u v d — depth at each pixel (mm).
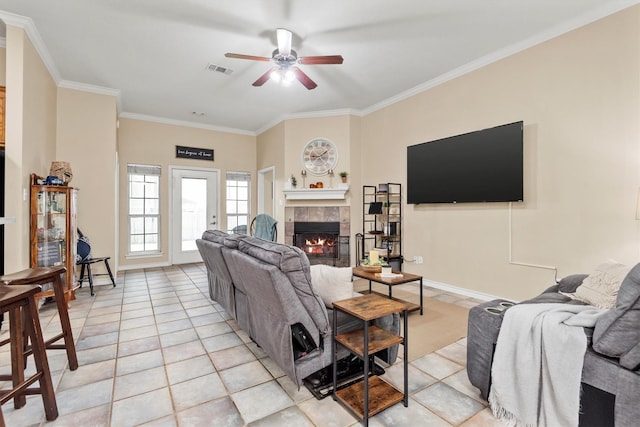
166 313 3340
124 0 2701
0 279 1938
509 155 3414
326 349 1955
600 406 1377
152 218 6012
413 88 4574
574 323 1515
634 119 2645
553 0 2705
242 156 6945
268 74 3350
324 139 5602
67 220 3572
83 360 2314
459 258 4059
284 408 1771
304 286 1860
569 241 3045
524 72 3365
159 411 1743
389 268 3367
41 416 1699
